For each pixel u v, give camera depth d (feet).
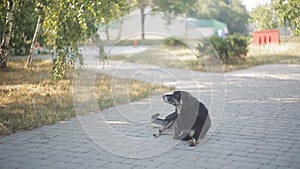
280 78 31.71
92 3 17.84
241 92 24.88
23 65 37.81
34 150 13.44
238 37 43.27
